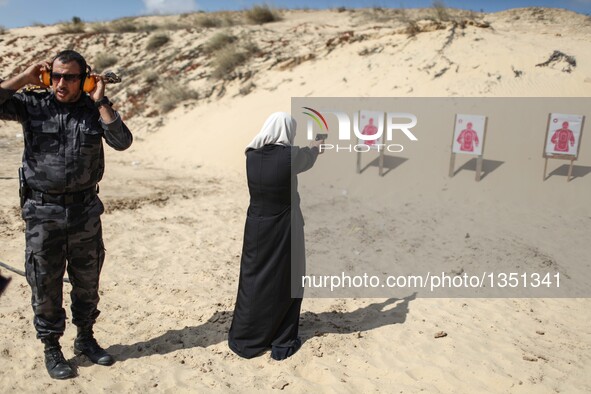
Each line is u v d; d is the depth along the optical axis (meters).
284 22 21.55
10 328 4.49
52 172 3.50
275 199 3.99
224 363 4.15
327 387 3.85
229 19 21.81
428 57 12.25
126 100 16.33
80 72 3.46
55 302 3.79
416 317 4.99
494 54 11.82
